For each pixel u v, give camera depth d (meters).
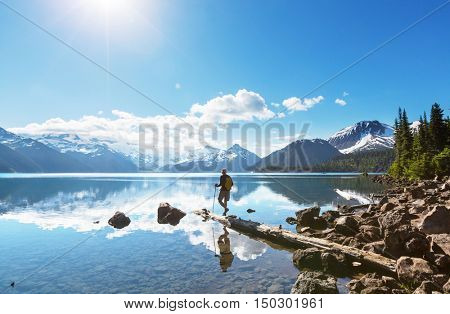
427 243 10.52
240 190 46.91
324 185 58.38
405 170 72.56
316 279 9.08
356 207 24.44
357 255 11.27
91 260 11.96
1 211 24.80
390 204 19.30
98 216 22.55
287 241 14.66
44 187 56.44
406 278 9.21
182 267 11.09
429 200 18.81
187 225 19.22
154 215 23.41
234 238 15.73
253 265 11.34
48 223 19.77
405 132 88.44
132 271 10.70
